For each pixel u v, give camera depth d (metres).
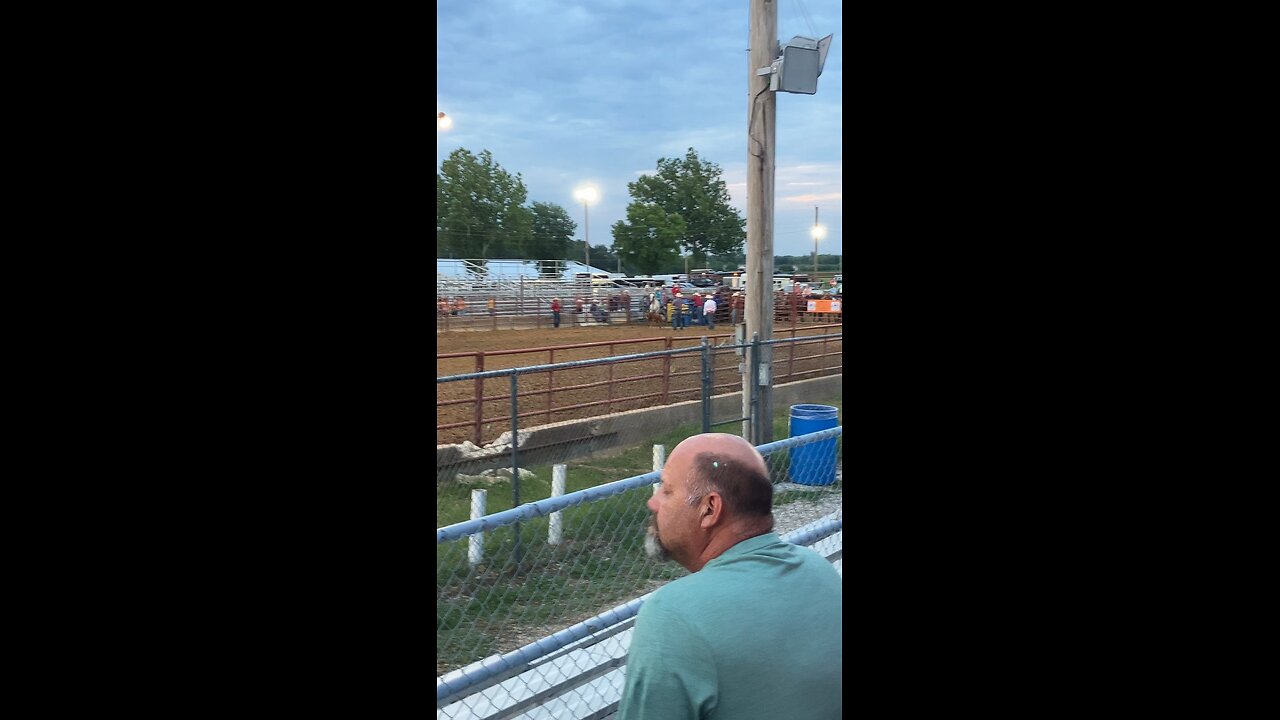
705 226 87.44
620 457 11.23
